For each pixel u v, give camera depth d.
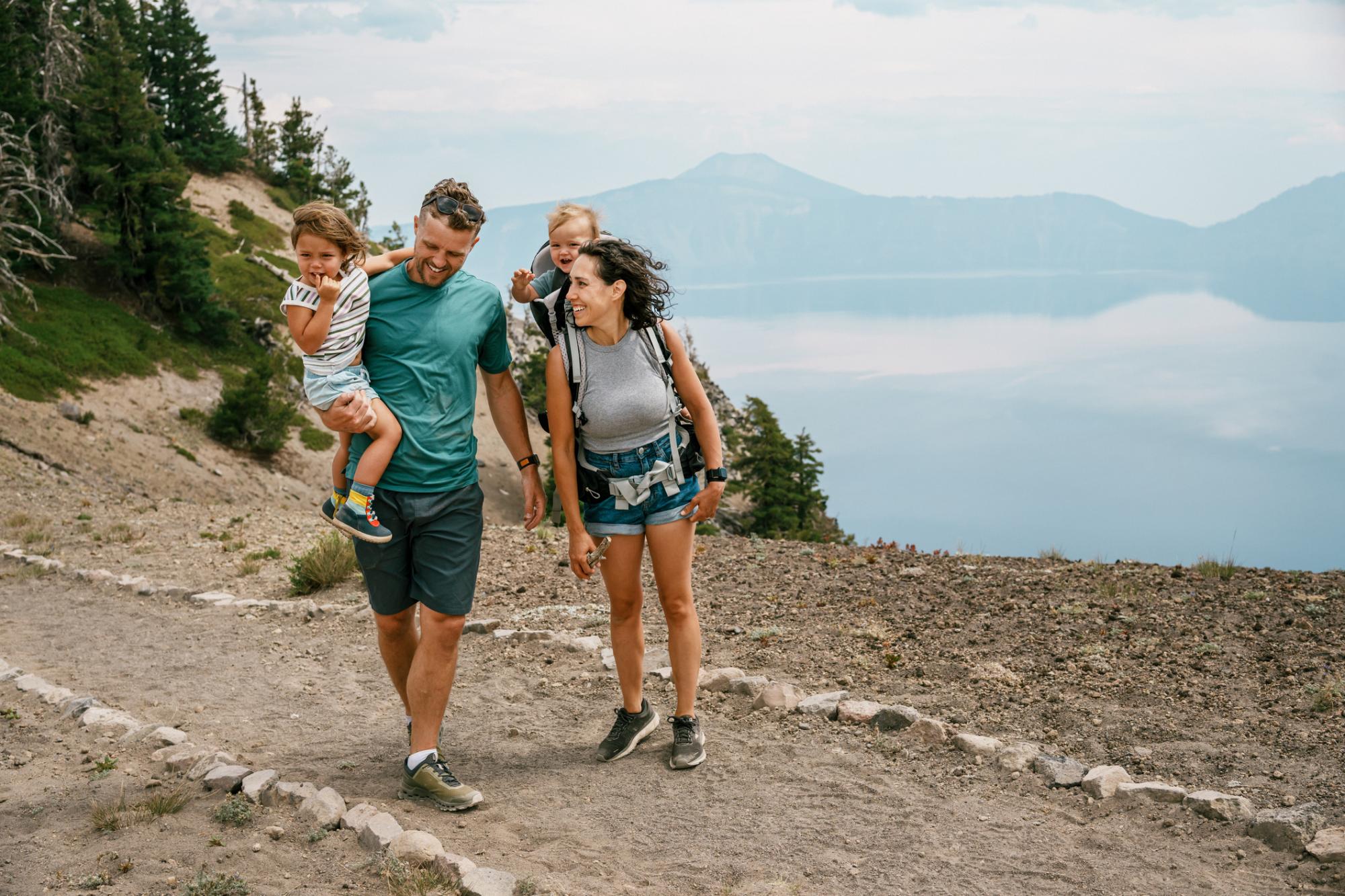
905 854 3.58
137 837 3.77
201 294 50.72
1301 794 3.82
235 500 37.00
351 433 3.86
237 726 5.49
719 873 3.50
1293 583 7.43
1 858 3.62
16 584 10.26
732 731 4.88
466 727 5.18
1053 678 5.38
